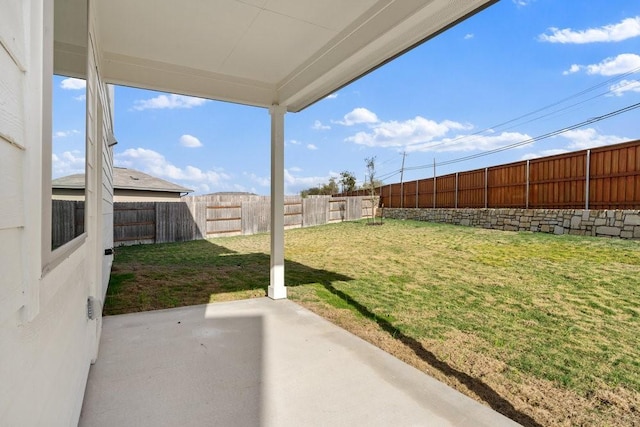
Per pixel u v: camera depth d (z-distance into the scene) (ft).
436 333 11.15
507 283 17.60
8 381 2.34
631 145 25.96
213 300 14.99
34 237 2.69
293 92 12.96
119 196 47.67
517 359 9.39
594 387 8.05
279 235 14.93
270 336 10.57
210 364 8.66
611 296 15.02
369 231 42.11
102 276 12.66
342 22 9.40
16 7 2.36
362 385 7.72
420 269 21.44
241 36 10.18
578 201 29.84
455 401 7.14
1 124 2.08
